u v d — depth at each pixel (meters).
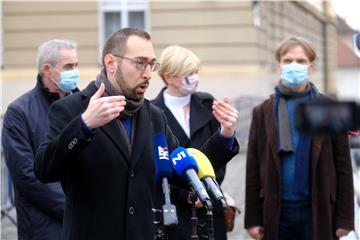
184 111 4.27
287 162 4.14
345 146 4.13
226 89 16.19
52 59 3.99
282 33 19.47
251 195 4.34
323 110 1.64
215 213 4.04
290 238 4.21
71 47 4.05
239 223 7.70
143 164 2.89
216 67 16.22
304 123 1.66
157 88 15.10
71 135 2.60
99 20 16.34
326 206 4.09
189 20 16.25
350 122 1.64
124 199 2.82
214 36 16.22
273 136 4.18
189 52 4.29
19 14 16.34
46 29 16.33
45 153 2.71
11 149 3.84
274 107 4.24
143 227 2.86
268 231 4.15
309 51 4.35
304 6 22.34
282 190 4.14
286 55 4.34
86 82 16.16
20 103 3.95
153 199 2.96
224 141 3.09
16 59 16.33
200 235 3.26
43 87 4.03
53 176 2.77
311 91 4.29
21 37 16.33
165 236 2.92
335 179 4.15
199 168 2.81
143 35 2.89
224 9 16.19
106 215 2.79
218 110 3.08
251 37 16.17
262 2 16.97
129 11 16.47
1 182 7.89
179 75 4.19
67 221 2.87
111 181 2.81
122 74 2.85
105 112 2.57
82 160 2.79
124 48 2.84
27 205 3.87
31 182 3.79
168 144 3.19
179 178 2.99
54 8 16.33
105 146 2.81
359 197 5.21
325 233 4.08
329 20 26.06
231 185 10.47
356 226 5.08
